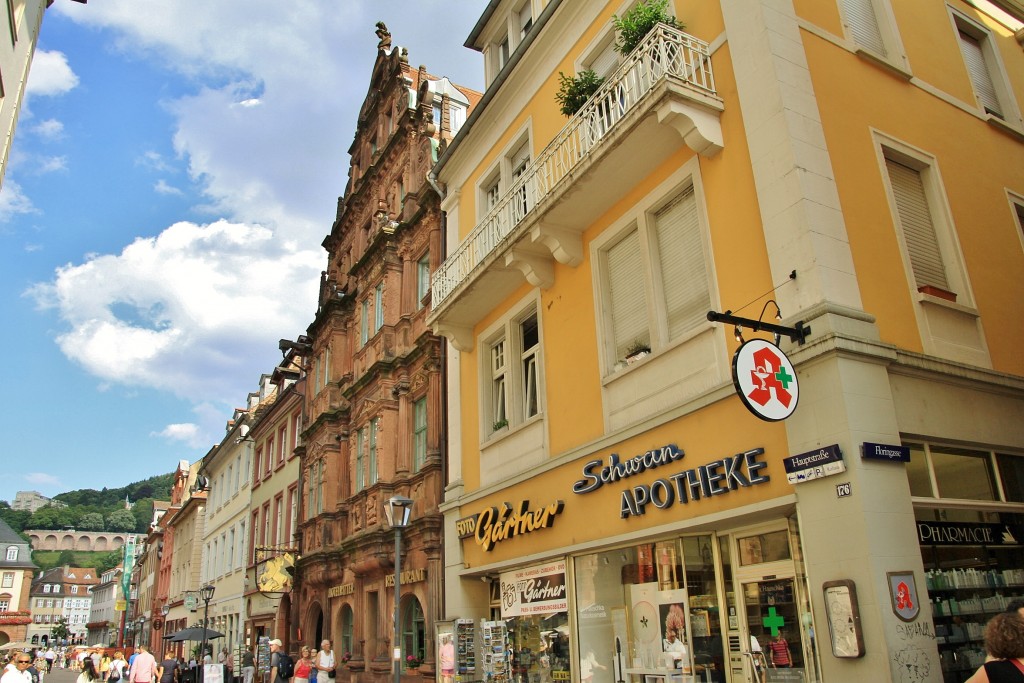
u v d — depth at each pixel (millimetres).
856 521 7141
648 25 10609
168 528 57031
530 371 13828
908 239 9594
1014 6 13719
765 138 8953
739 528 8984
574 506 11539
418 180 20297
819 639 7312
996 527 8664
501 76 15148
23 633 85188
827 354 7711
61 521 181375
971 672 7562
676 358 9961
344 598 20734
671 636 9664
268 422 32938
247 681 24594
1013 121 12398
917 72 11008
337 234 26875
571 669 11320
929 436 8172
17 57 9578
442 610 15352
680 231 10422
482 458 14617
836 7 10242
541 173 12727
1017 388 9406
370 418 20703
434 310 15422
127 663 32938
